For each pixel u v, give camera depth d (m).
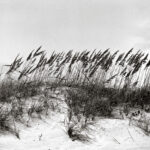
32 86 9.45
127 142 7.62
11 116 7.59
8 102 8.23
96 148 7.15
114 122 8.31
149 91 10.19
